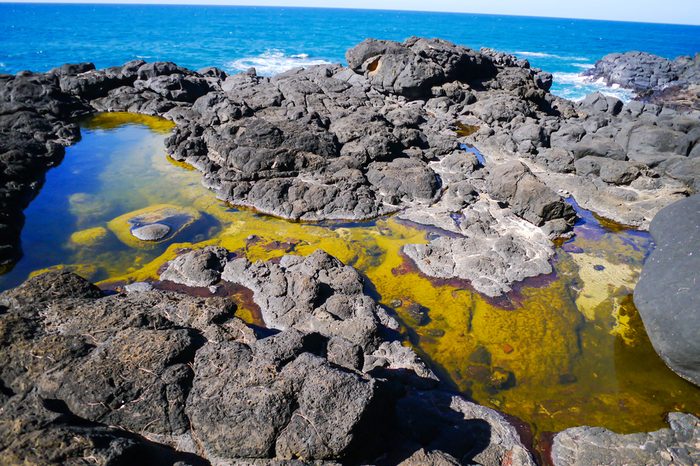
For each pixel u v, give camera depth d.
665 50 111.81
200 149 24.14
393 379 10.57
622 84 60.94
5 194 17.89
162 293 11.41
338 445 6.92
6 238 15.83
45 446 6.24
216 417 7.28
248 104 28.39
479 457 8.73
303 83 31.94
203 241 16.69
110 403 7.48
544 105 36.91
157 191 20.48
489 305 13.73
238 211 18.98
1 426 6.66
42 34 95.56
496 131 28.84
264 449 7.00
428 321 13.04
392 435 8.11
